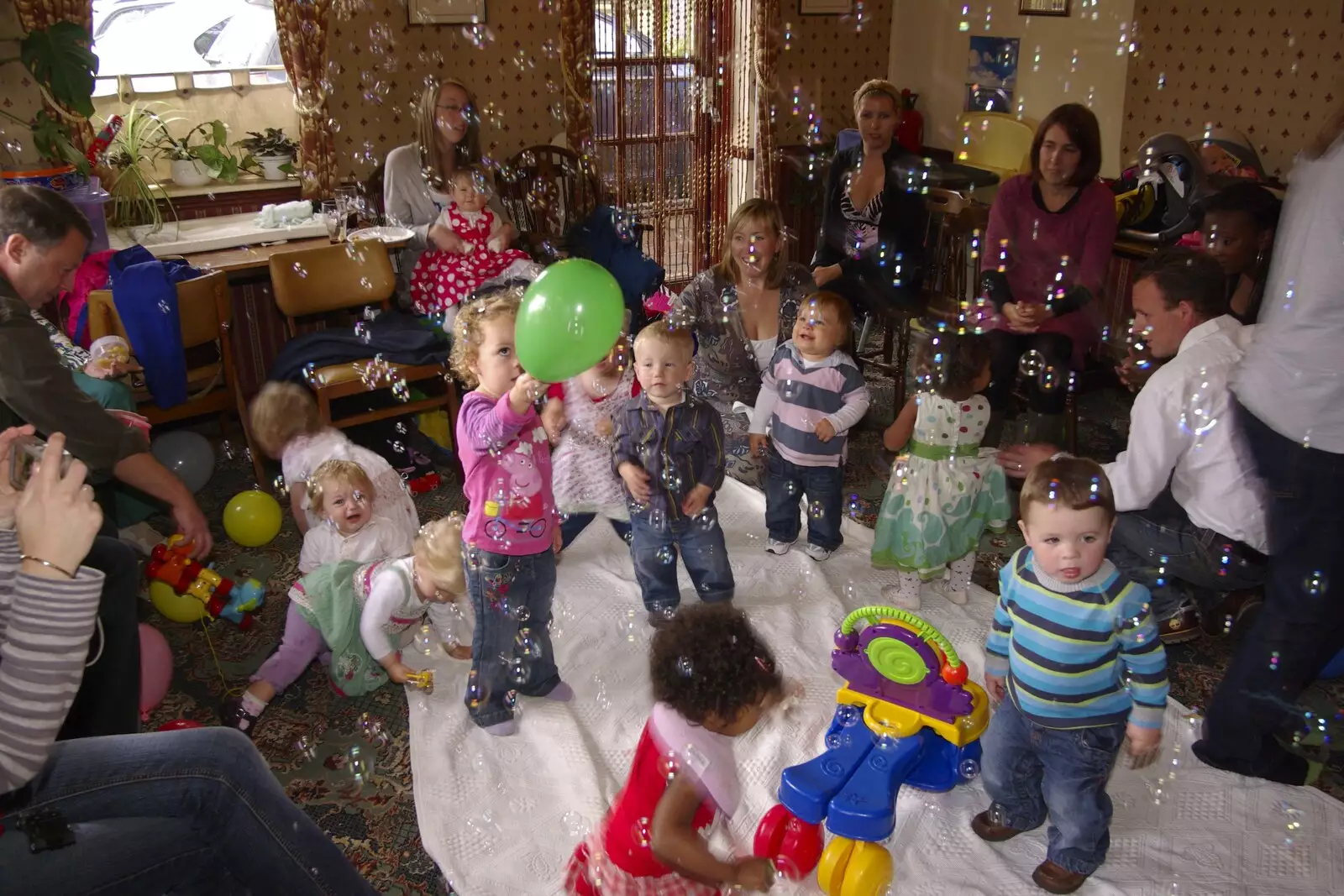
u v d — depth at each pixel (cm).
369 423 343
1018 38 512
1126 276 380
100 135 355
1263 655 183
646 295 417
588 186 492
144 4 391
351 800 196
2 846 118
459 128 371
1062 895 169
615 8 494
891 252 373
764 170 537
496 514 195
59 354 199
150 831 127
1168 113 471
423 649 237
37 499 116
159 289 286
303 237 373
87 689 160
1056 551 156
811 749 202
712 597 246
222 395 317
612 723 213
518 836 182
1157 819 185
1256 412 175
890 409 394
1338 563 172
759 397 277
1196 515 216
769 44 512
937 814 187
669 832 134
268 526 285
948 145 562
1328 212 162
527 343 156
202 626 254
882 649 179
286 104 432
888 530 249
